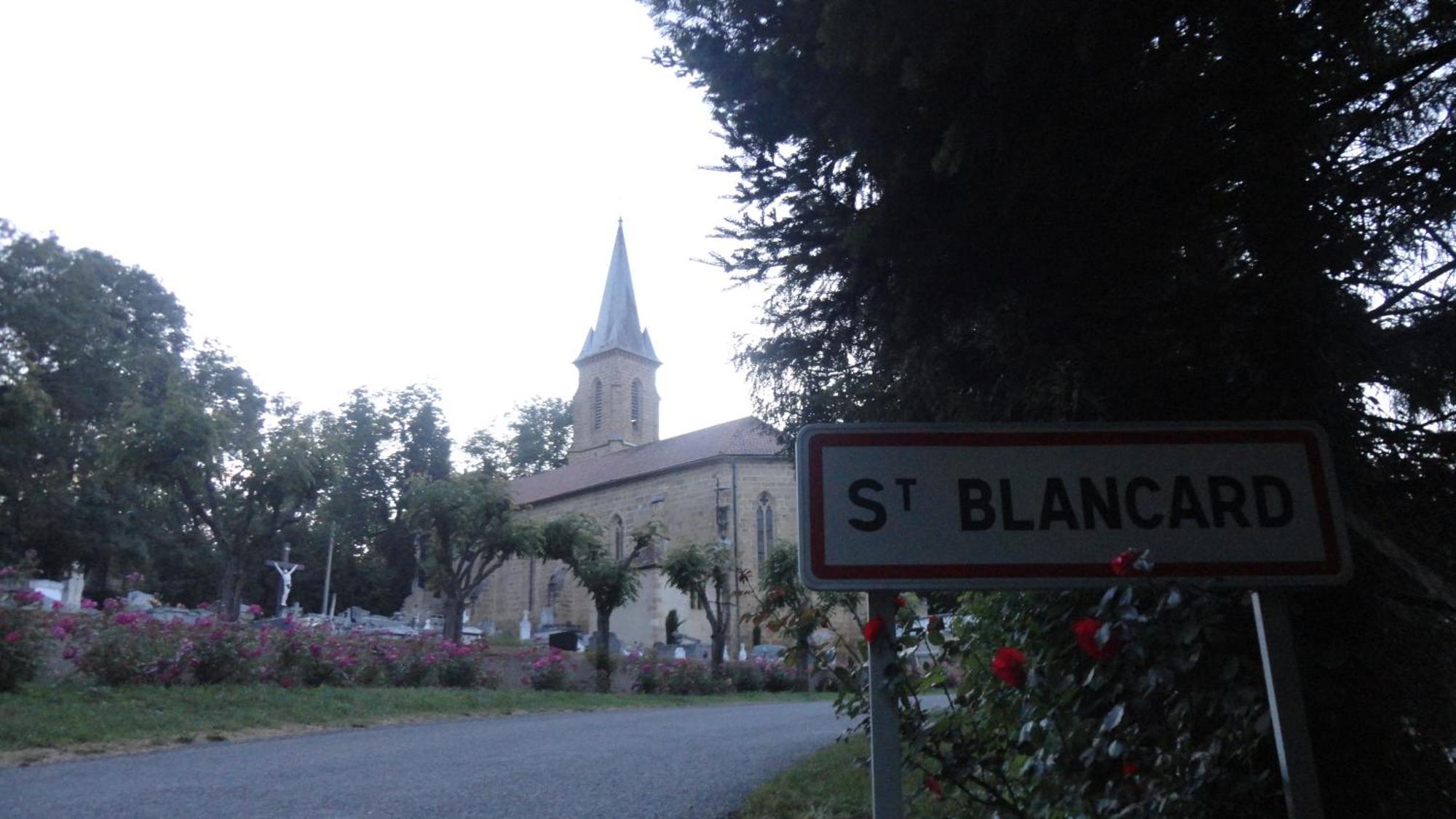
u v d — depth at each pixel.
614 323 65.19
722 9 3.56
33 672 10.70
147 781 6.92
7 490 37.62
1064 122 3.01
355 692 13.55
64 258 39.59
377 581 58.75
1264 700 2.57
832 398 5.23
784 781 6.91
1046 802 2.60
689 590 25.17
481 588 57.44
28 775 7.11
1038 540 2.13
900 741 2.54
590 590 22.75
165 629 12.92
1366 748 2.70
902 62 2.96
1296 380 2.97
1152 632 2.28
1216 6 2.97
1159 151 3.07
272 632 14.24
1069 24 2.79
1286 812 2.44
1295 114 3.02
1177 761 2.55
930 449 2.18
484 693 15.60
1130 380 3.36
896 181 3.24
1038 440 2.18
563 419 76.56
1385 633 2.79
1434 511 3.10
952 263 3.33
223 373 41.56
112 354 40.53
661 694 20.86
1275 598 2.17
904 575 2.11
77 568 42.34
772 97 3.60
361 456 58.94
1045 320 3.36
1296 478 2.17
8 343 36.88
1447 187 3.45
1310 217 3.02
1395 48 3.41
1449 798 2.75
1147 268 3.24
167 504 42.84
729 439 47.97
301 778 7.19
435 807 6.14
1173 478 2.16
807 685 24.44
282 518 22.12
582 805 6.26
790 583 4.04
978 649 3.58
